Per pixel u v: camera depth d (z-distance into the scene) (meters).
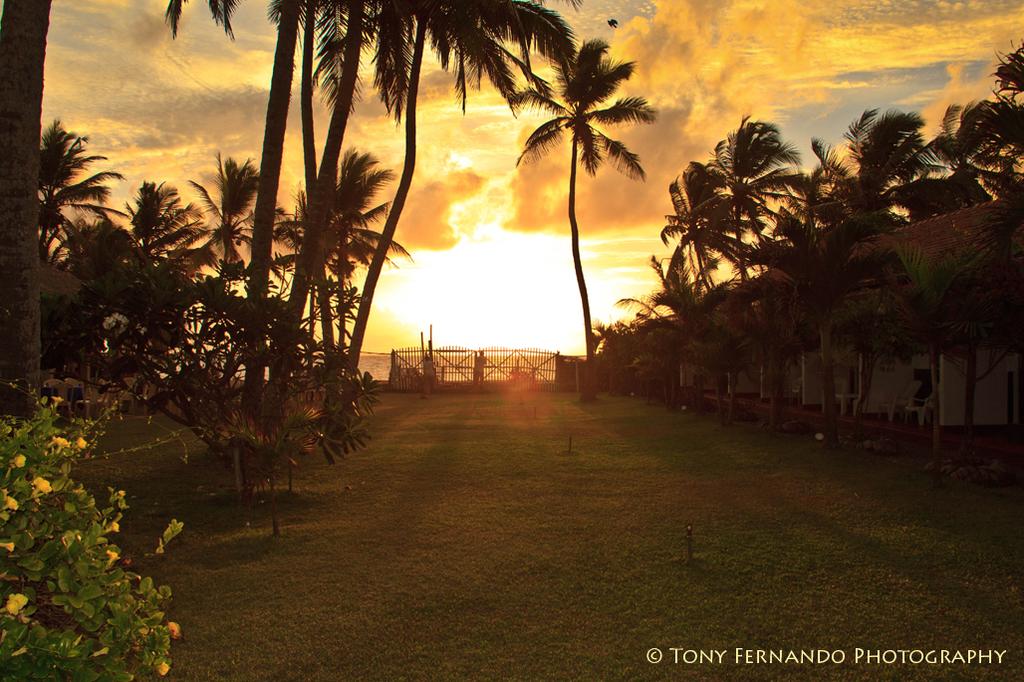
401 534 7.79
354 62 13.66
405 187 18.17
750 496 9.52
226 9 14.28
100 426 3.97
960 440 12.76
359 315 17.50
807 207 31.89
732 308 15.60
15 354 6.92
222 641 4.95
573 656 4.71
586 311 28.33
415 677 4.43
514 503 9.25
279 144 11.62
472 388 34.94
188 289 9.11
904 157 30.11
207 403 9.84
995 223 8.49
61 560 2.13
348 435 9.52
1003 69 8.09
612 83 26.84
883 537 7.39
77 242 29.03
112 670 1.99
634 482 10.64
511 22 17.61
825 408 13.34
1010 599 5.66
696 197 34.34
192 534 7.92
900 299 10.10
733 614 5.42
